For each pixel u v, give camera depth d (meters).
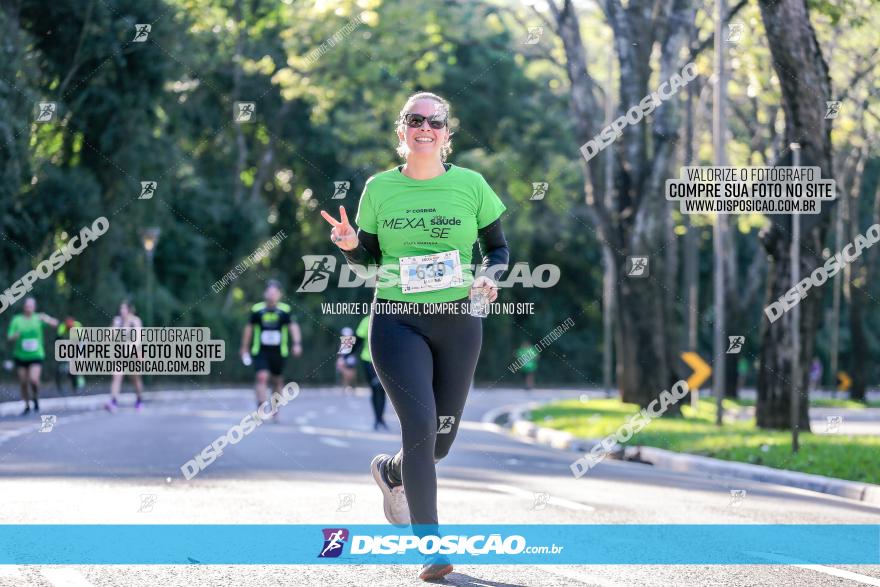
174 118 76.31
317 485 24.50
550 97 112.81
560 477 29.09
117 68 62.28
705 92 78.25
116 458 30.33
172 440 36.47
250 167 101.94
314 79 69.44
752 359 142.75
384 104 72.25
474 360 14.87
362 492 23.19
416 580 14.20
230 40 76.75
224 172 96.19
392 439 40.59
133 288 81.06
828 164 44.84
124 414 52.66
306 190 102.50
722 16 50.47
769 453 35.78
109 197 67.50
